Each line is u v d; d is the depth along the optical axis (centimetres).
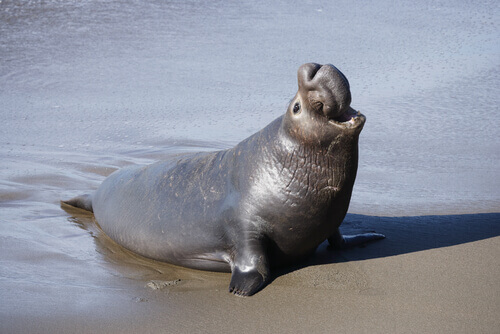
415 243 2247
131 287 1936
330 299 1798
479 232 2344
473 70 5641
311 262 2081
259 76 5478
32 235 2411
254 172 1934
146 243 2189
